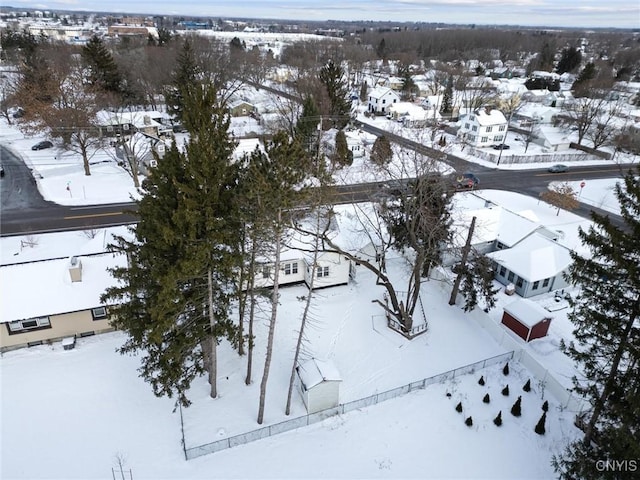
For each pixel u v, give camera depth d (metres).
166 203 17.84
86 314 26.30
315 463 20.05
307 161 18.27
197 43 108.62
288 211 18.75
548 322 28.72
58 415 21.81
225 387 23.97
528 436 21.89
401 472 19.80
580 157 73.31
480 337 28.98
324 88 70.50
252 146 57.84
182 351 20.31
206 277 19.70
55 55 82.50
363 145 65.81
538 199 55.03
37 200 46.97
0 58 97.44
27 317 24.70
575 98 104.56
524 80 138.50
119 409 22.34
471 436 21.80
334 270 32.56
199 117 17.12
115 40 157.12
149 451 20.25
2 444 20.23
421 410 23.19
